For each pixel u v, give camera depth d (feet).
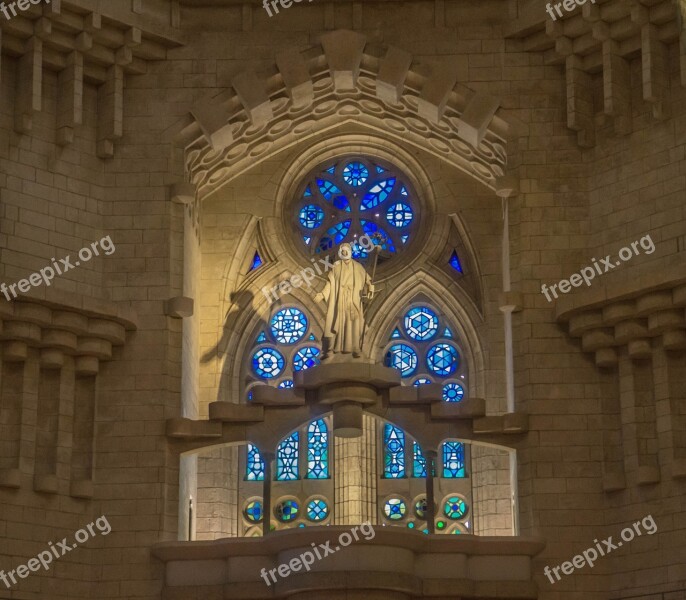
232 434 118.42
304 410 119.75
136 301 120.16
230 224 140.97
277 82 124.98
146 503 115.75
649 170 118.62
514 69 124.98
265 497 117.70
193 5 126.52
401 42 125.59
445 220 140.67
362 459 135.33
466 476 136.05
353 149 142.51
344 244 124.36
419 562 113.19
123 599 113.60
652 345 116.06
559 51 122.72
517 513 117.91
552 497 115.85
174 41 125.08
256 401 119.03
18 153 117.91
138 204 122.21
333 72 126.00
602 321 116.57
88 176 121.70
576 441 117.08
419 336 140.77
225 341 138.82
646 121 119.65
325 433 138.10
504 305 119.85
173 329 120.26
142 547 114.73
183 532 121.80
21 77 118.83
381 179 143.33
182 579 114.01
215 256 140.36
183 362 121.90
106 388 118.32
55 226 118.62
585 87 123.03
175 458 117.70
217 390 137.28
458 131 128.77
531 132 123.65
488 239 139.64
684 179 116.16
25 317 113.19
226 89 124.88
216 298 139.44
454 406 118.62
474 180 141.18
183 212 123.44
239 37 125.90
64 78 121.19
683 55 115.65
